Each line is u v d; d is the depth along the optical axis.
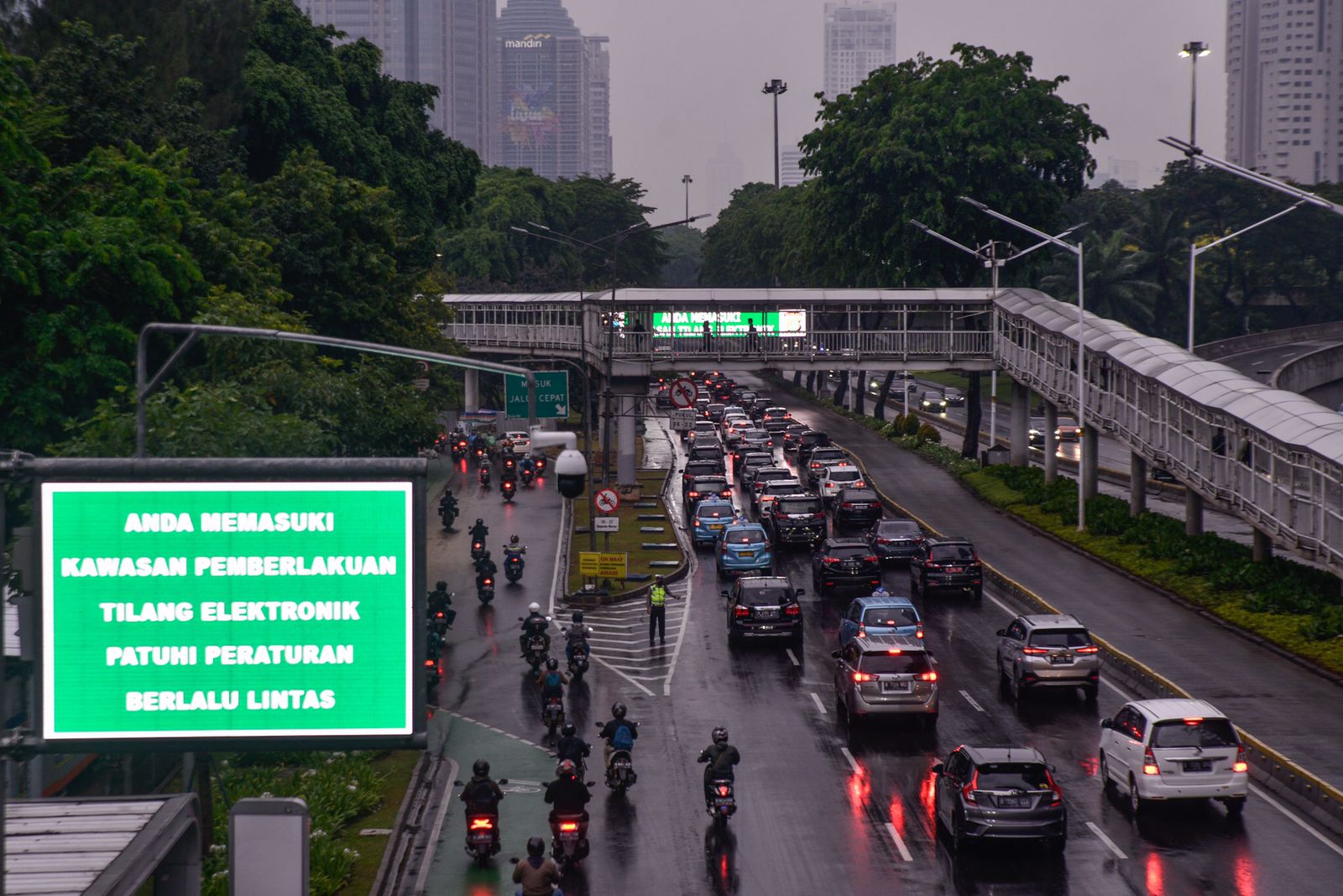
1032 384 84.06
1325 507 47.16
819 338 91.50
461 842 30.83
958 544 57.69
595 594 58.72
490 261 169.75
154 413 37.75
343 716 19.30
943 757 36.16
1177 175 174.75
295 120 82.12
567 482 22.30
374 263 72.88
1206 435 59.09
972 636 50.81
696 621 55.00
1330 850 28.77
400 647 19.28
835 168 105.75
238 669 19.22
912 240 100.25
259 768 34.44
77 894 16.47
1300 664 45.03
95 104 60.91
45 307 46.22
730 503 74.38
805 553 71.81
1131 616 53.00
